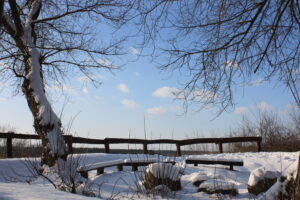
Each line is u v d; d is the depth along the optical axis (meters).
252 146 18.36
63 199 3.66
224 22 6.85
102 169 9.51
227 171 11.09
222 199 6.78
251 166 12.19
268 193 5.44
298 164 4.89
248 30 6.86
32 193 3.87
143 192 7.04
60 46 11.45
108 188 7.49
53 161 8.36
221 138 16.59
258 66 7.10
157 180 7.13
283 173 5.42
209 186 7.27
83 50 10.95
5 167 9.61
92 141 14.48
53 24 11.35
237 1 6.76
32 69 9.51
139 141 16.05
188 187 7.82
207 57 7.16
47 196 3.76
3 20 9.46
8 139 11.92
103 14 10.25
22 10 11.18
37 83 9.34
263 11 6.63
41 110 8.88
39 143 8.84
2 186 4.26
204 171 10.98
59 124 8.88
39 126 8.80
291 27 6.77
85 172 8.29
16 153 12.62
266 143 18.28
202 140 16.77
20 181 7.95
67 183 6.75
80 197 4.03
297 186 4.84
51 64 11.20
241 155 14.53
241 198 6.95
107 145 15.27
